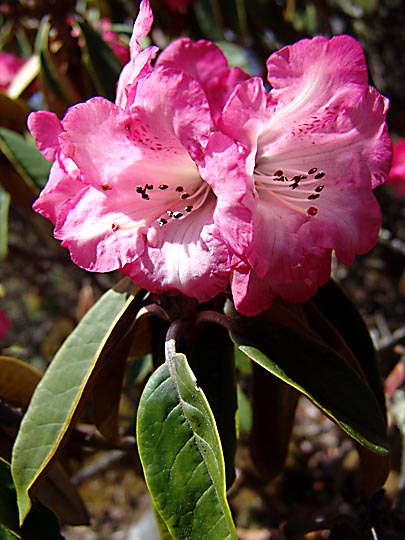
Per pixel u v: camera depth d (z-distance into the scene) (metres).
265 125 0.17
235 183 0.15
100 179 0.17
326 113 0.17
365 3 0.52
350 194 0.18
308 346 0.19
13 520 0.19
